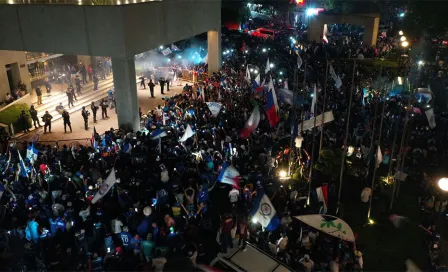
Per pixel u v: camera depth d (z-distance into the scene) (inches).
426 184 676.1
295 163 735.1
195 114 897.5
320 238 503.8
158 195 565.9
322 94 1021.2
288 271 438.0
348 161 753.6
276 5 2642.7
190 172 650.2
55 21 868.0
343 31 2288.4
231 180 581.6
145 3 901.2
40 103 1074.1
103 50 864.3
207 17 1272.1
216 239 547.2
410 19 1546.5
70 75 1160.2
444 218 596.1
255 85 1056.8
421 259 542.9
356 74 1248.2
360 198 681.0
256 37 2032.5
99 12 830.5
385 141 815.1
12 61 1053.8
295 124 698.8
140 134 811.4
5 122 911.0
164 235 478.9
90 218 518.9
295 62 1417.3
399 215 637.9
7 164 673.0
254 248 474.0
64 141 896.9
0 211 554.9
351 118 917.2
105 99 1176.2
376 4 2158.0
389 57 1582.2
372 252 557.6
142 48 912.3
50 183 589.3
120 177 625.0
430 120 767.7
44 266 447.5
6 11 890.1
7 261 453.1
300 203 597.9
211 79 1218.6
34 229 478.3
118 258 451.2
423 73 1285.7
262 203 502.3
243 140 778.8
